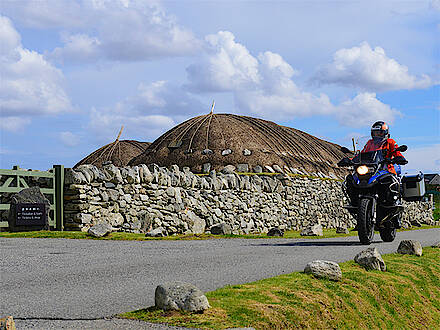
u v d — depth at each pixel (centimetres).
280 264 772
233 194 1802
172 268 732
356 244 1130
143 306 505
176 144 2519
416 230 2025
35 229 1293
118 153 3153
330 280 654
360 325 577
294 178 2195
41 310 487
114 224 1380
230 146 2422
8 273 690
